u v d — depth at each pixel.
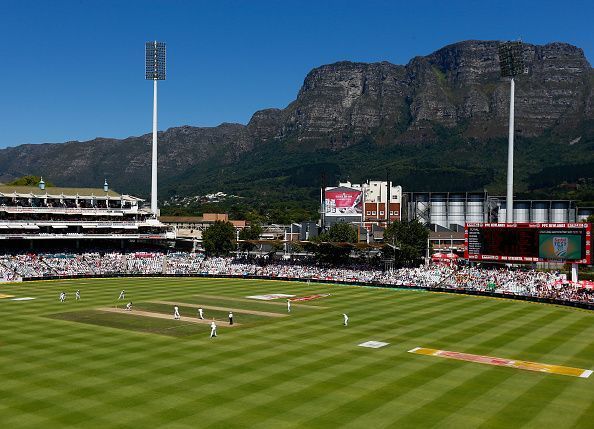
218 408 36.66
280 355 51.16
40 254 137.75
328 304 84.50
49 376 43.81
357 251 147.38
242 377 43.78
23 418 34.75
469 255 106.75
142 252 153.12
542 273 103.38
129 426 33.50
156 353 51.66
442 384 42.28
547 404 37.88
